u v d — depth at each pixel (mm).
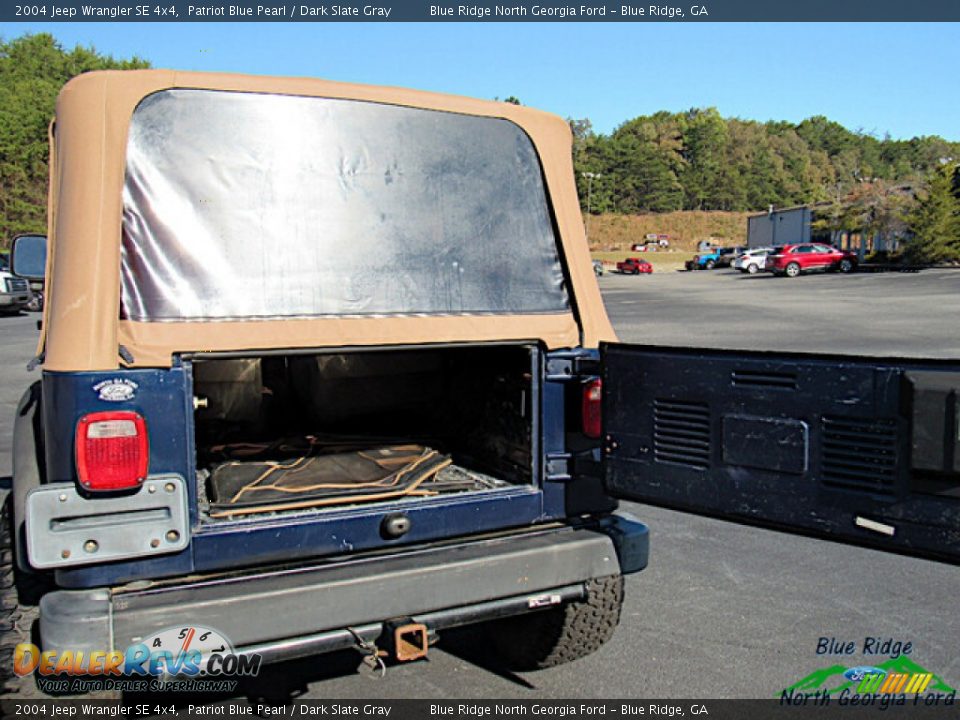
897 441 2631
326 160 3160
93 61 75000
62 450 2666
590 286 3574
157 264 2861
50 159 3096
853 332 19719
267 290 3010
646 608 4758
